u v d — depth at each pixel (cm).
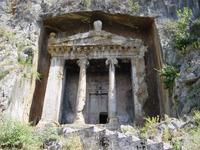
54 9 2483
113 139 1145
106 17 2533
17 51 2209
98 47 2308
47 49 2523
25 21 2427
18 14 2478
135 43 2309
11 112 1875
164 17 2380
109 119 2014
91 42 2319
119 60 2327
